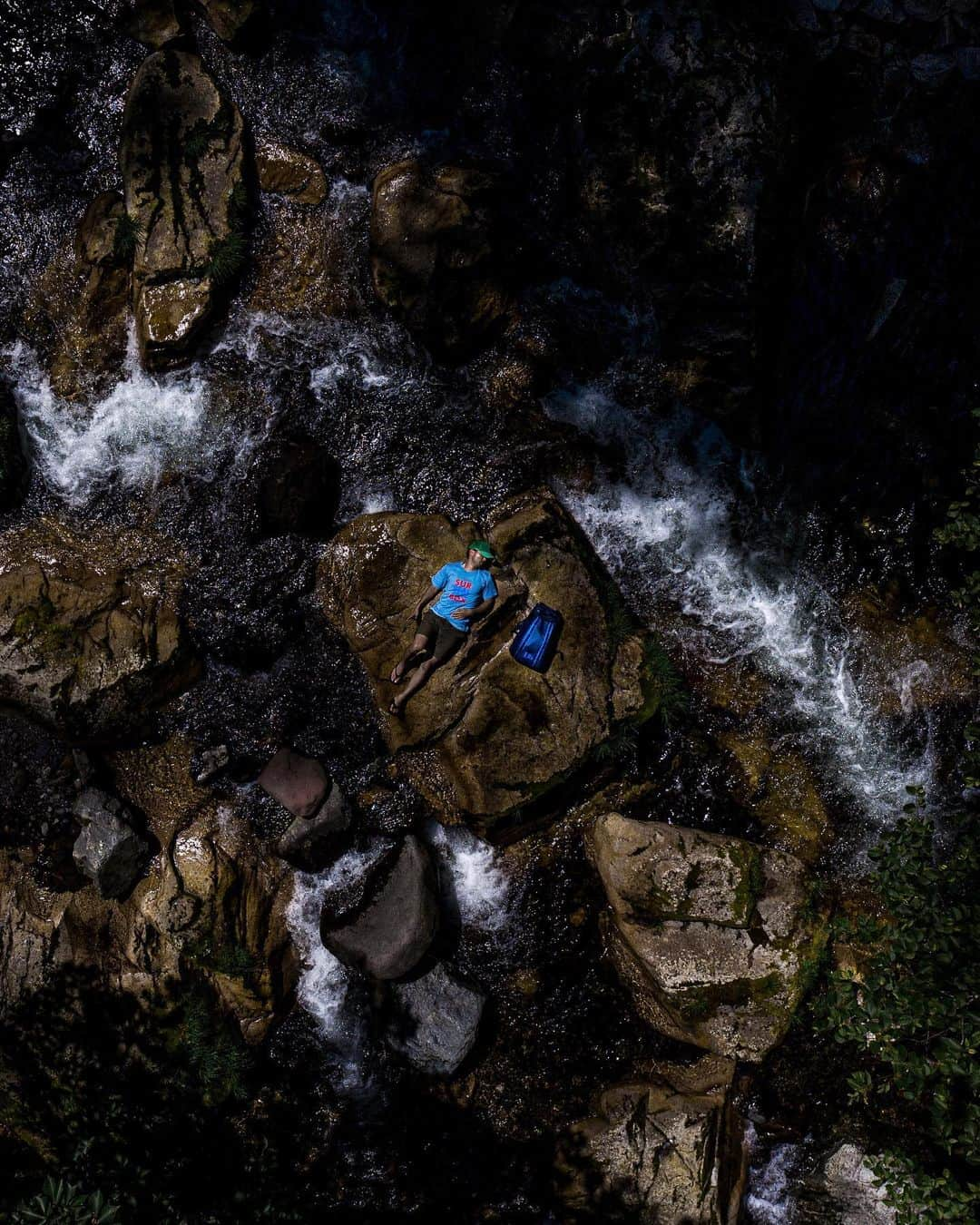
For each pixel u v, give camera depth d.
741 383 9.48
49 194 9.30
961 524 8.19
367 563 8.91
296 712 9.13
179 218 8.90
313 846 8.85
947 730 9.84
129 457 9.20
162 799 8.80
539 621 8.59
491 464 9.60
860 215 9.19
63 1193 6.31
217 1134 8.63
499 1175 8.88
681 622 9.81
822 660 9.94
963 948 7.32
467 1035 8.79
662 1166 8.49
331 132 9.49
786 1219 8.88
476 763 8.75
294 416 9.35
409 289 9.12
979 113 9.38
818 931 8.85
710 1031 8.70
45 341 9.17
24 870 8.48
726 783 9.59
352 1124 8.96
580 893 9.31
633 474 9.89
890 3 9.17
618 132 8.98
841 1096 8.91
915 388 9.62
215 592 9.09
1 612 8.34
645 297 9.38
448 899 9.20
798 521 10.00
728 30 8.89
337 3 9.57
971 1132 6.72
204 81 9.08
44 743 8.62
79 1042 8.23
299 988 8.97
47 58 9.24
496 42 9.27
